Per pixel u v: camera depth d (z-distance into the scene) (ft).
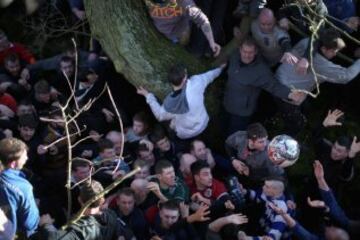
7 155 18.85
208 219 21.01
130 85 26.58
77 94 27.02
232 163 22.99
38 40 31.42
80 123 25.39
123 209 20.71
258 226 21.35
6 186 18.89
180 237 20.52
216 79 24.49
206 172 21.62
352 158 22.24
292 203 21.50
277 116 24.66
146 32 23.54
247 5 22.56
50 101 26.94
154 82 23.70
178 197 21.71
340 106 25.68
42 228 18.53
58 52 31.24
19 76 28.66
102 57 27.04
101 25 23.99
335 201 21.40
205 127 23.85
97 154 24.54
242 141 22.86
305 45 22.22
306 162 24.03
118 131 25.30
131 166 23.81
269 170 22.09
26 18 31.81
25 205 19.22
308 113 25.53
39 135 24.50
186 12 21.88
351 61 23.67
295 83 22.43
